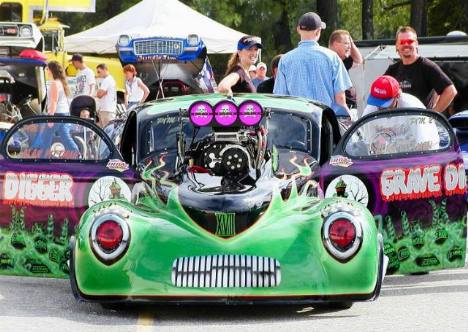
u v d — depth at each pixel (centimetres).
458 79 3231
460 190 1341
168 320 1209
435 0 6450
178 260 1187
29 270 1348
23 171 1349
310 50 1744
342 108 1741
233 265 1181
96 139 1355
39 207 1345
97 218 1211
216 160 1283
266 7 6091
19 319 1208
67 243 1338
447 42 3275
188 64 2959
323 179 1333
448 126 1357
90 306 1289
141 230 1207
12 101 2808
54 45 3888
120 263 1193
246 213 1212
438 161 1341
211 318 1221
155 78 3017
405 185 1334
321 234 1196
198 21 3844
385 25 7325
